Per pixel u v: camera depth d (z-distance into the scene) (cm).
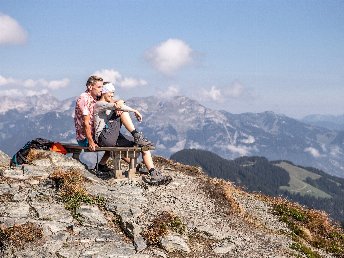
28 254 1060
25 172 1481
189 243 1237
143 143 1557
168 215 1289
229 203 1605
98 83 1546
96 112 1549
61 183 1406
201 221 1394
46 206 1282
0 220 1178
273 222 1712
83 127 1591
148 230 1220
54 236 1144
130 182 1563
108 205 1341
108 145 1580
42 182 1434
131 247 1154
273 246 1376
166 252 1166
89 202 1337
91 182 1499
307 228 1820
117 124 1583
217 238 1305
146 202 1409
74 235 1165
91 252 1095
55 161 1562
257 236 1436
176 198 1512
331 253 1633
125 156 1593
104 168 1669
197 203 1527
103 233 1198
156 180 1565
